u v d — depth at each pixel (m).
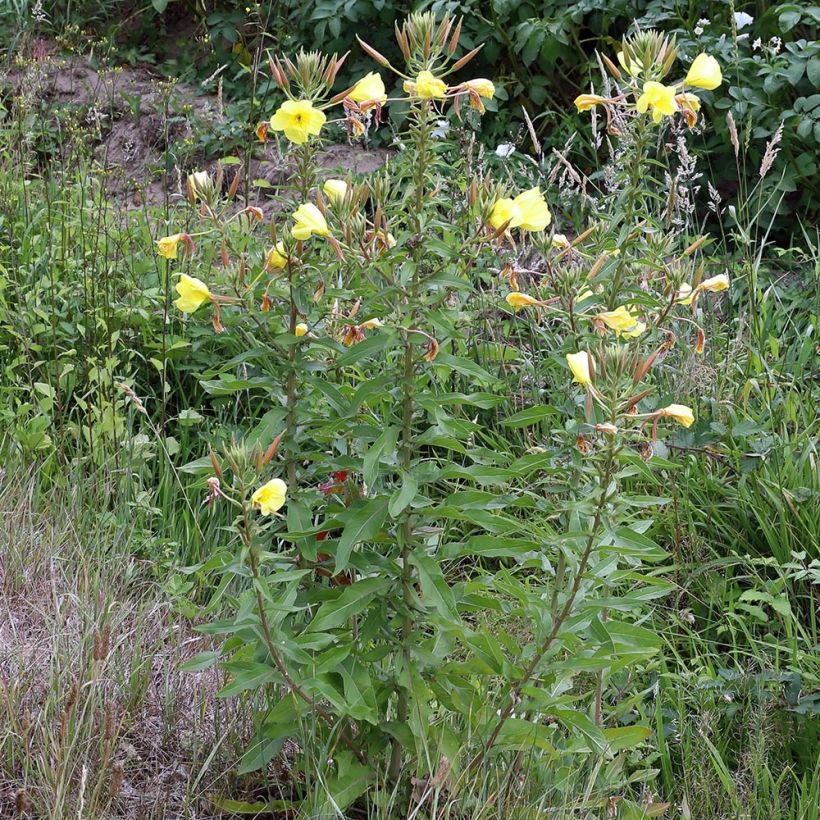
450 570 3.65
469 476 2.43
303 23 7.18
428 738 2.61
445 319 2.31
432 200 2.38
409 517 2.48
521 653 2.55
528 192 2.38
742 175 5.82
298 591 2.66
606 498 2.29
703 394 3.95
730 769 3.10
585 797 2.64
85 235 4.73
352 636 2.63
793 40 6.07
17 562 3.43
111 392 4.12
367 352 2.30
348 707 2.36
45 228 4.79
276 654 2.39
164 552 3.64
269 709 2.74
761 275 5.16
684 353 3.89
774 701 3.07
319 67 2.46
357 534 2.36
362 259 2.40
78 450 3.94
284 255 2.41
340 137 6.50
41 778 2.60
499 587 2.52
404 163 2.43
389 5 6.70
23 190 5.07
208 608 2.35
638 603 2.46
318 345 2.51
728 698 3.11
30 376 4.21
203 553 3.72
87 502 3.81
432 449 3.93
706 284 2.76
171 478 3.99
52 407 4.16
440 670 2.59
